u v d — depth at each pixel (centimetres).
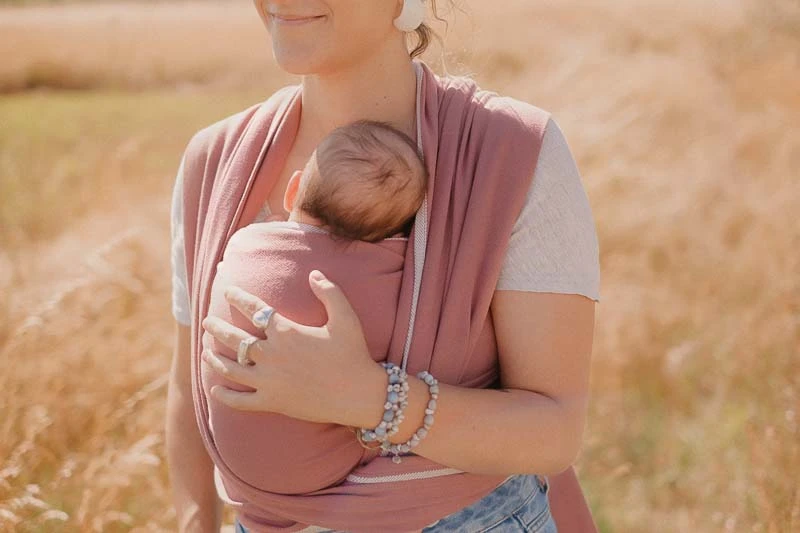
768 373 450
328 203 161
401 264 166
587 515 205
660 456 435
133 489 334
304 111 183
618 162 697
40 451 317
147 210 591
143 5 2761
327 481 166
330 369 156
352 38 168
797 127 859
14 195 717
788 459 323
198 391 180
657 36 1395
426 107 176
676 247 630
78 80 1839
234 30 2184
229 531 292
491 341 172
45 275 490
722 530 349
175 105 1405
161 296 463
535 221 166
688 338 530
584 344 170
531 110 173
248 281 166
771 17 1259
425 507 164
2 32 2189
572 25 1570
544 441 164
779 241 600
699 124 861
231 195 181
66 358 389
